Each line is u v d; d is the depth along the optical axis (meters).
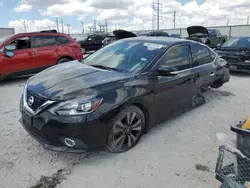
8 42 6.32
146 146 3.01
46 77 2.98
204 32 12.34
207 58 4.49
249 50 7.39
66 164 2.60
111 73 3.01
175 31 32.06
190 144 3.12
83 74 2.97
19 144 2.98
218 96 5.38
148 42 3.71
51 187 2.24
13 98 5.06
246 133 1.54
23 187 2.23
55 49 7.13
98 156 2.76
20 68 6.51
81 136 2.40
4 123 3.64
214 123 3.83
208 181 2.40
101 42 17.08
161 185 2.32
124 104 2.65
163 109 3.35
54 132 2.39
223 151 1.68
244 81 6.97
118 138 2.75
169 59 3.44
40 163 2.60
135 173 2.48
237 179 1.60
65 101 2.39
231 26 26.25
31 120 2.52
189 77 3.77
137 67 3.15
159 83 3.15
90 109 2.40
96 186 2.27
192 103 4.09
